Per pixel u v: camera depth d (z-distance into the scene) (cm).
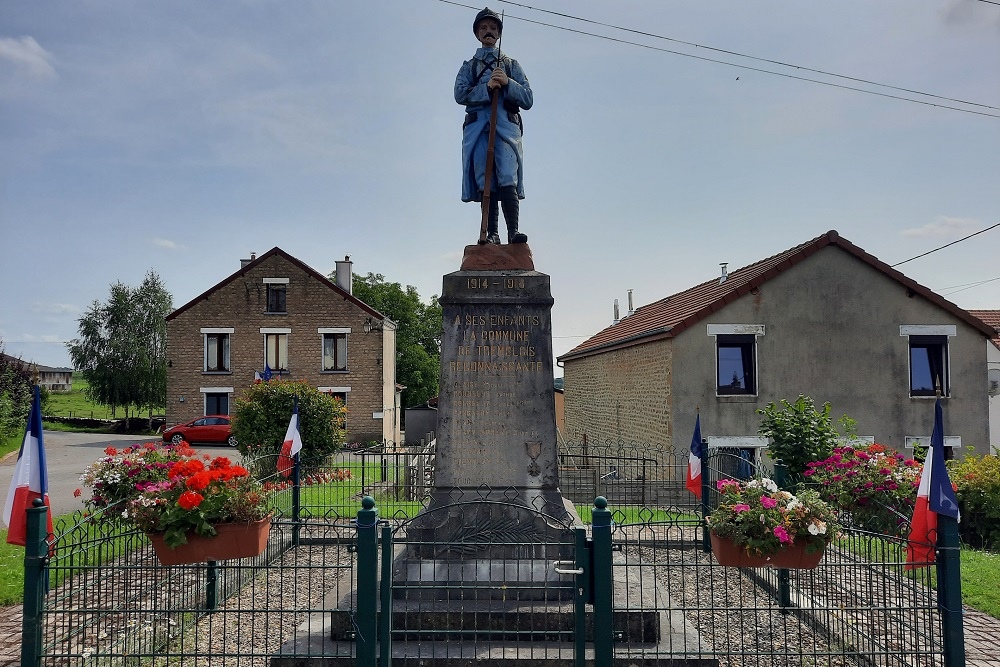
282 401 1706
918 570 762
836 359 1784
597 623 507
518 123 820
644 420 1917
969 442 1812
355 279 4897
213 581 705
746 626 661
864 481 855
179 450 802
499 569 670
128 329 4262
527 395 718
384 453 1399
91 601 676
